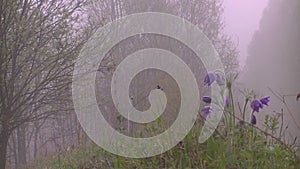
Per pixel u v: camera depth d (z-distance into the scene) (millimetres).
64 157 5000
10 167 12938
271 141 2736
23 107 8586
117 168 3137
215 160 2520
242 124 2762
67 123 12500
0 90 7992
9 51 7852
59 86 8633
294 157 2453
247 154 2479
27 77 8273
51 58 8359
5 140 8344
